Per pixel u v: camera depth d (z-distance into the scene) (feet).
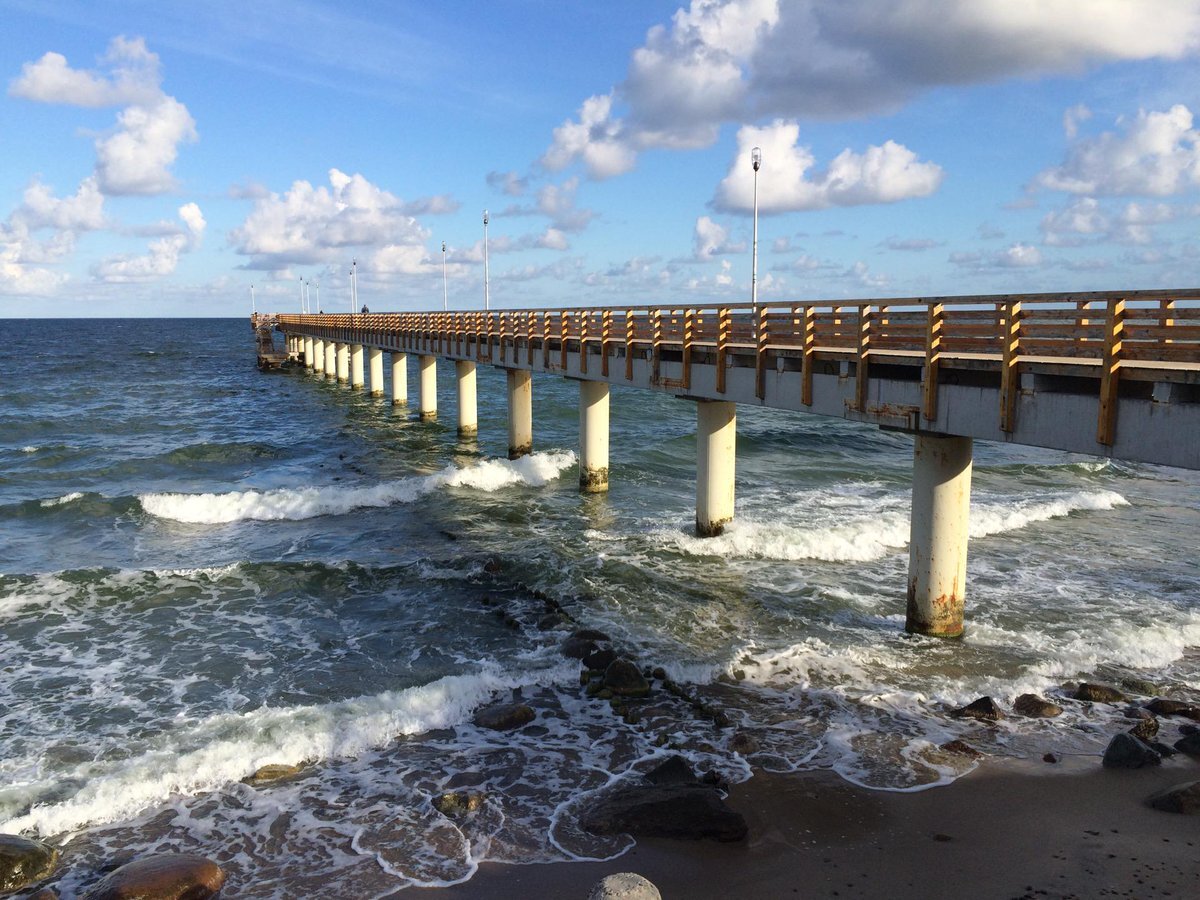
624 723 37.29
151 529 73.56
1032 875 25.95
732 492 67.46
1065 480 100.48
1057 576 59.36
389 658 45.65
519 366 97.60
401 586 57.06
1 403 178.81
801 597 54.13
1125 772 32.50
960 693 39.83
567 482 94.84
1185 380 29.27
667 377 66.74
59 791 32.01
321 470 104.27
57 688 41.98
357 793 31.96
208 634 49.19
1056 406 34.96
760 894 25.36
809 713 37.96
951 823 29.07
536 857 27.73
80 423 147.13
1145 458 31.27
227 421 153.69
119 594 55.26
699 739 35.63
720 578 58.18
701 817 28.68
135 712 39.45
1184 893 24.90
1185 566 62.23
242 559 63.82
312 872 27.22
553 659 44.24
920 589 46.42
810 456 113.91
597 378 78.95
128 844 28.89
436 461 111.24
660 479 96.02
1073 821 29.07
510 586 57.00
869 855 27.25
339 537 70.44
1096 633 47.93
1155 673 42.98
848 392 47.01
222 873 26.86
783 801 30.60
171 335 590.55
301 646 47.39
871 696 39.55
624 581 57.36
